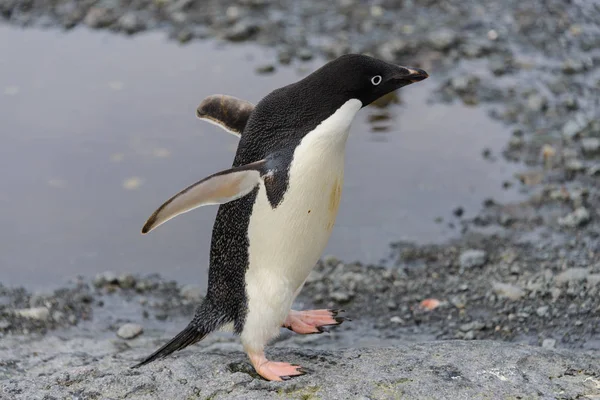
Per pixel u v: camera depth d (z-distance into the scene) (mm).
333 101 13273
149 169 24844
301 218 13422
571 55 31156
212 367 14195
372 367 13820
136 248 22203
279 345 18344
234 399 13047
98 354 17391
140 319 19734
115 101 28609
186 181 24188
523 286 19656
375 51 31609
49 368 16062
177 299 20484
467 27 33219
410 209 23516
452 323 18875
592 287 19047
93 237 22484
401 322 19188
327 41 32562
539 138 26438
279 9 35125
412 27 33344
